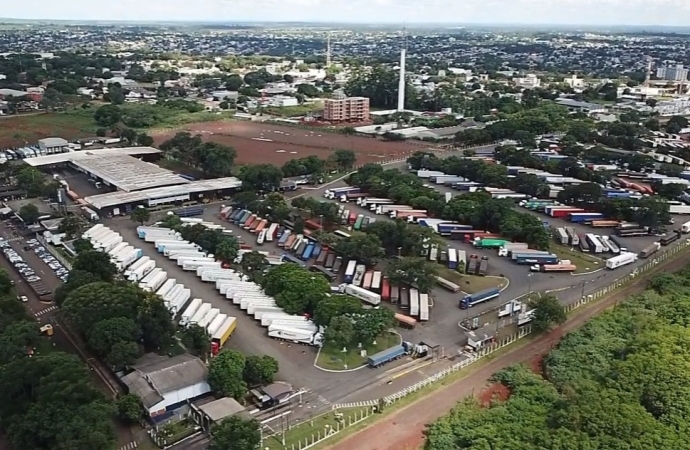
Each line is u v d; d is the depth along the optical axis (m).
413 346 130.50
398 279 156.25
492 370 123.69
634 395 108.31
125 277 160.75
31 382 99.81
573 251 190.00
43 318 141.75
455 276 170.12
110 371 120.12
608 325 138.88
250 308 144.25
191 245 183.00
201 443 100.69
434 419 107.62
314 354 128.62
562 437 96.56
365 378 120.06
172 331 126.31
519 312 146.50
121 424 104.94
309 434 102.88
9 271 169.00
